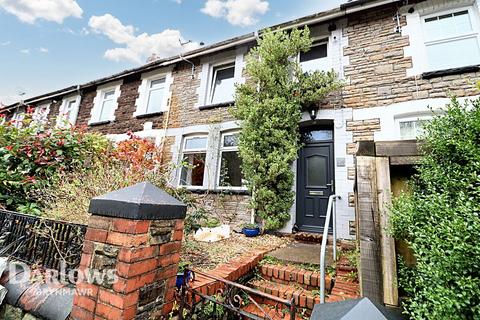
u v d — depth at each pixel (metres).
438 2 4.74
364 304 0.95
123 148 4.98
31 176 3.48
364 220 1.72
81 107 9.59
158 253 1.58
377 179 1.77
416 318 1.17
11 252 2.26
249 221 5.46
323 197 5.21
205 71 7.34
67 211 2.68
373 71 4.95
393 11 5.08
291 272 2.95
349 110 4.98
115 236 1.45
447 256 1.17
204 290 2.15
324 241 2.41
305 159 5.59
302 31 5.87
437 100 4.29
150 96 8.34
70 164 3.81
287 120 5.08
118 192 1.58
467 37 4.50
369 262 1.64
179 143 7.05
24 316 1.79
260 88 5.73
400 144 1.79
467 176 1.39
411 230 1.43
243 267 2.87
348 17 5.50
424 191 1.64
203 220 4.74
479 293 1.04
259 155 5.04
